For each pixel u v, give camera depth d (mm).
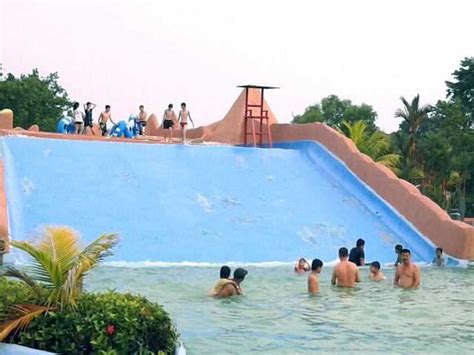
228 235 19031
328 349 8602
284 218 20391
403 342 9125
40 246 6855
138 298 6883
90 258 6914
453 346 8930
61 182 19234
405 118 42875
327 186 22641
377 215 21500
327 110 64625
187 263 17531
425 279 16500
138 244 17828
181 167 21547
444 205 40531
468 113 56031
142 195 19703
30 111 54031
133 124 27156
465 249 19578
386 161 35250
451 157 43500
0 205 16953
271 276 15969
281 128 26047
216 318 10625
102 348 6258
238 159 22828
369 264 18500
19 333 6473
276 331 9688
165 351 6688
